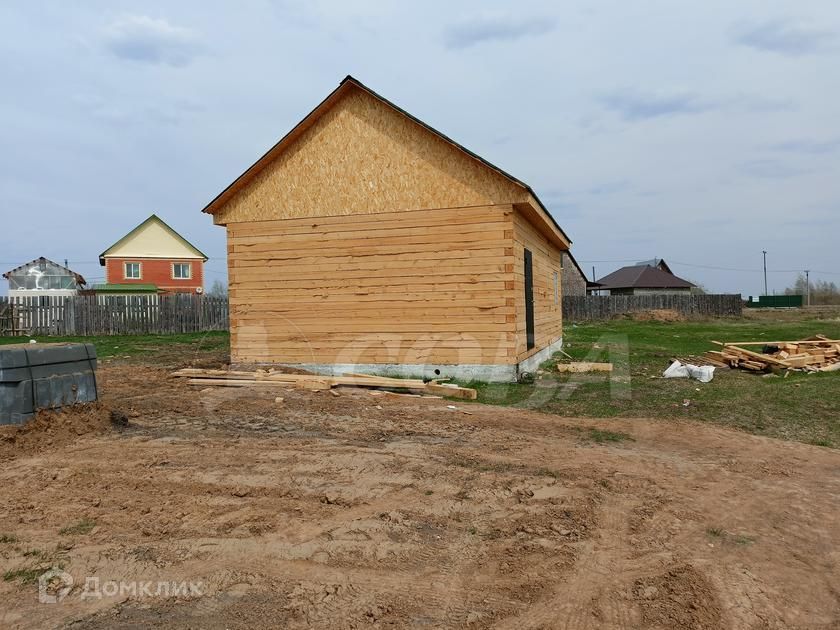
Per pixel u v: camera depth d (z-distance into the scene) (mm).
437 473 5918
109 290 39969
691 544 4480
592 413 8945
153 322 25078
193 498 5137
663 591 3773
